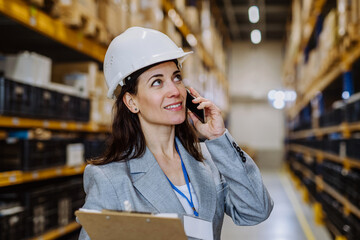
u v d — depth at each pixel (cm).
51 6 274
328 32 460
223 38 1505
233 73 1705
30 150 272
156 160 140
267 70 1689
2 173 253
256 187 140
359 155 347
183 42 686
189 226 128
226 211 155
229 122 1636
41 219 296
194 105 146
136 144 140
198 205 138
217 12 1163
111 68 139
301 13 820
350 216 390
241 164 139
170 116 133
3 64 292
